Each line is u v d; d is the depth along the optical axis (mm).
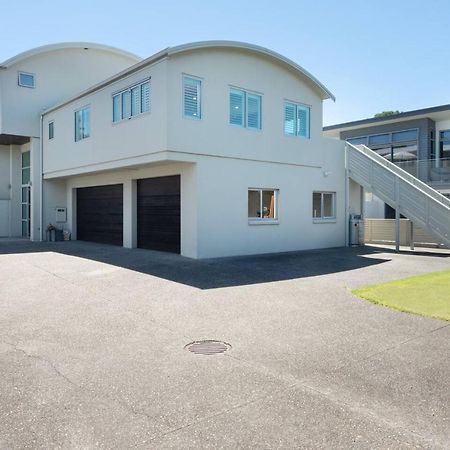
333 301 8172
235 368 4930
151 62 13008
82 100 16984
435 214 15719
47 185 21141
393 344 5734
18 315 7219
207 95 13641
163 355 5348
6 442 3443
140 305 7883
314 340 5906
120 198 17859
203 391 4344
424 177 22109
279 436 3521
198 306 7797
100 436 3529
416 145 24734
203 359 5211
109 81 14930
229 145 14305
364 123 26594
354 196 19391
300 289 9273
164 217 15422
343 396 4238
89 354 5387
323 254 15469
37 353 5426
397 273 11438
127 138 14328
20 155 23266
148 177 15984
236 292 8961
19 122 20266
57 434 3562
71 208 21391
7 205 23094
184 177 13969
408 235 19094
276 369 4902
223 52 14086
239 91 14719
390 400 4160
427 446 3381
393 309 7523
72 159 18000
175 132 12758
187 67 13070
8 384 4520
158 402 4113
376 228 20203
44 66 20891
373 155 19688
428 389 4402
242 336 6090
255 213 15367
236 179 14578
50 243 19547
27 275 11062
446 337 6016
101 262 13164
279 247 16031
